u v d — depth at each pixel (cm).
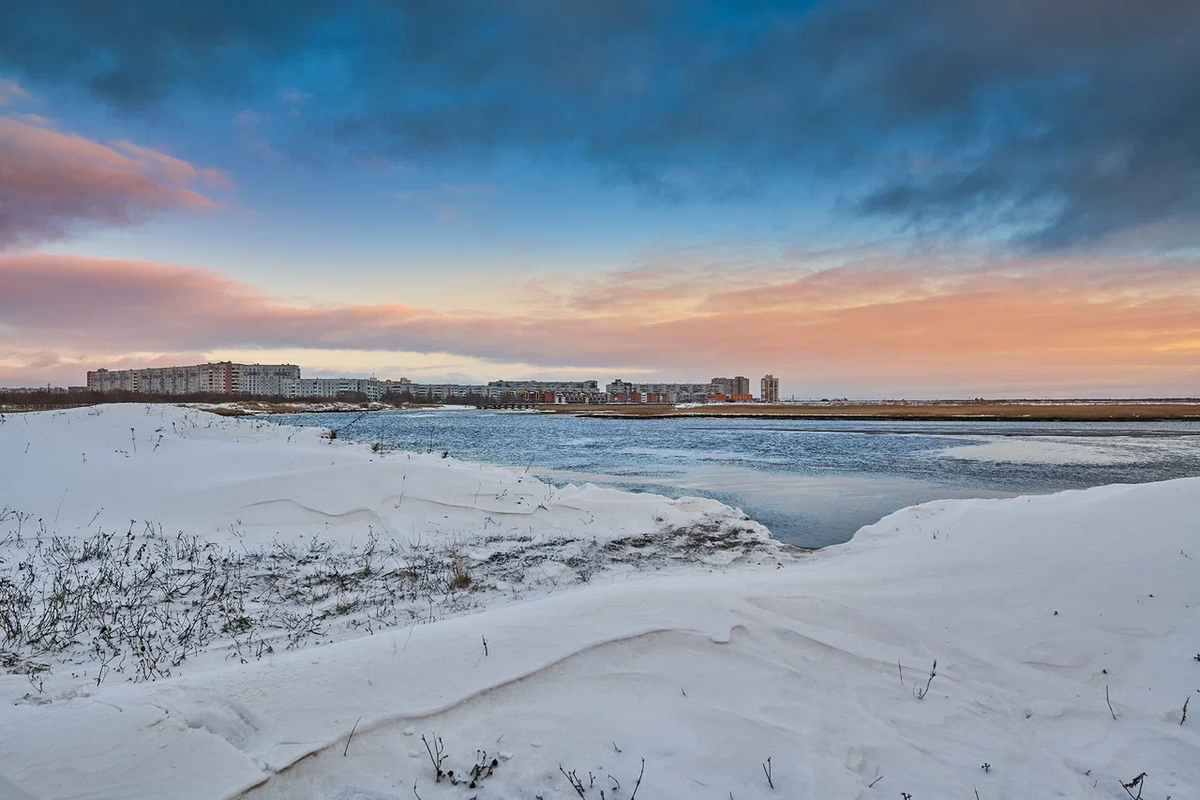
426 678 422
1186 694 463
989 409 11669
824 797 326
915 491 1941
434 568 881
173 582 774
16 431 1277
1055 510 1003
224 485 1123
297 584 795
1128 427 6059
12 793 282
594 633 492
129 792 296
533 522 1175
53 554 852
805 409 13050
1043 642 549
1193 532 782
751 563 984
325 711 379
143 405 1617
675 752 359
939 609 611
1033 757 383
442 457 1708
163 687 408
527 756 350
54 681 478
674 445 3822
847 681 466
